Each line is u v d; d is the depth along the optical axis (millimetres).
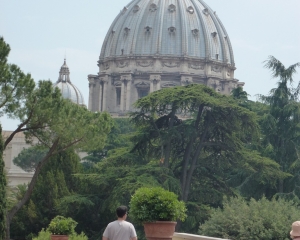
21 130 47906
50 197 69062
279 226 46031
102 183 64875
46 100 46344
